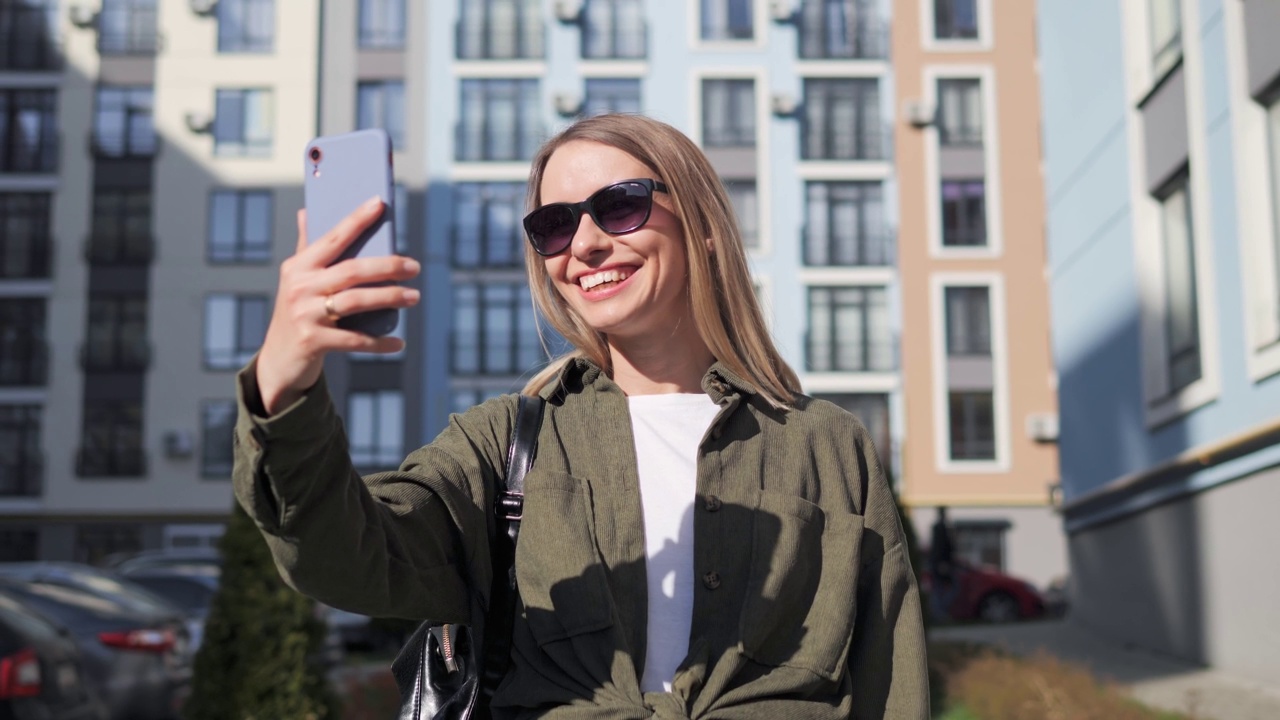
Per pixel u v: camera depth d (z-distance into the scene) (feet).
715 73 103.96
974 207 102.42
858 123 103.45
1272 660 27.07
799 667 5.87
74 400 100.94
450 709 5.89
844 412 6.85
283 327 4.62
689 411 6.58
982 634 43.60
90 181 103.14
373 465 99.71
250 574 22.97
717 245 6.89
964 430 99.81
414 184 103.35
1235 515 29.09
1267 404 26.76
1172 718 23.32
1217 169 29.35
